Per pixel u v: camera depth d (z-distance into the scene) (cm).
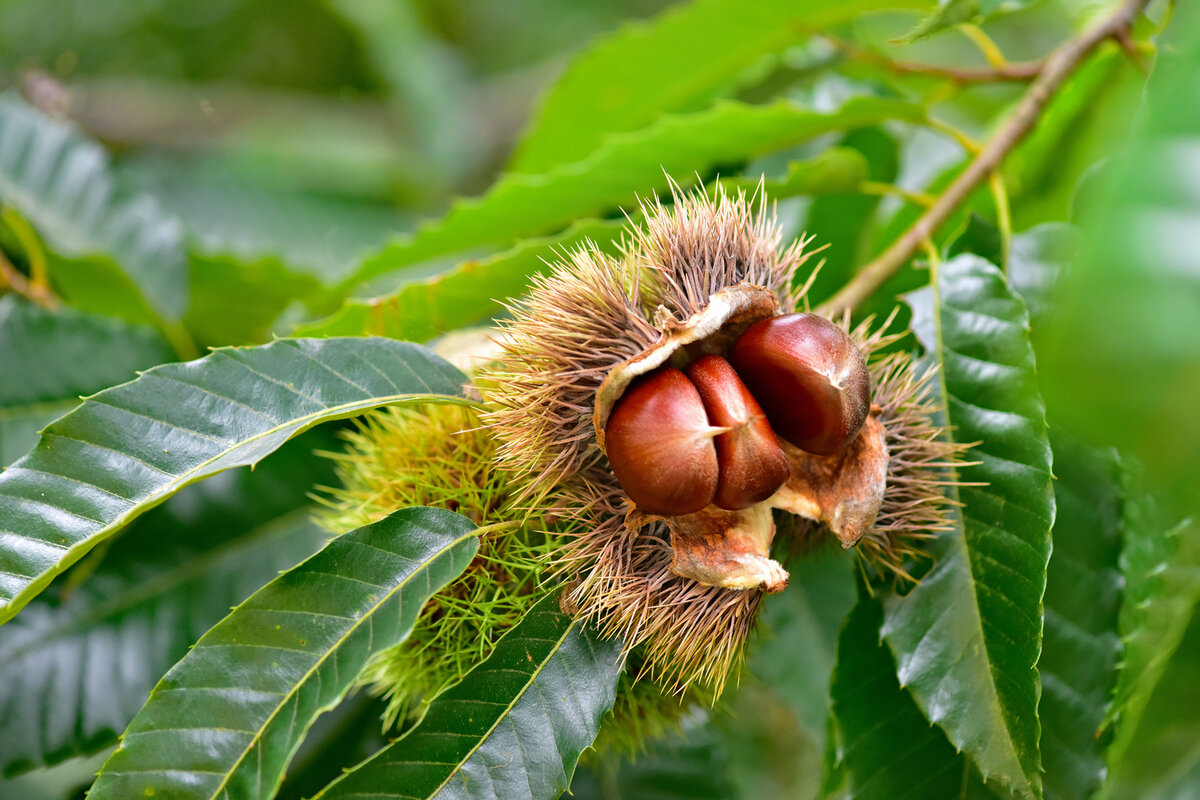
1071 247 70
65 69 120
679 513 65
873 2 80
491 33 153
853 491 66
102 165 81
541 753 66
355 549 66
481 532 67
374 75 138
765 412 66
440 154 123
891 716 68
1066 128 78
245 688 64
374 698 74
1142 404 59
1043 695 69
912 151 92
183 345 78
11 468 65
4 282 78
